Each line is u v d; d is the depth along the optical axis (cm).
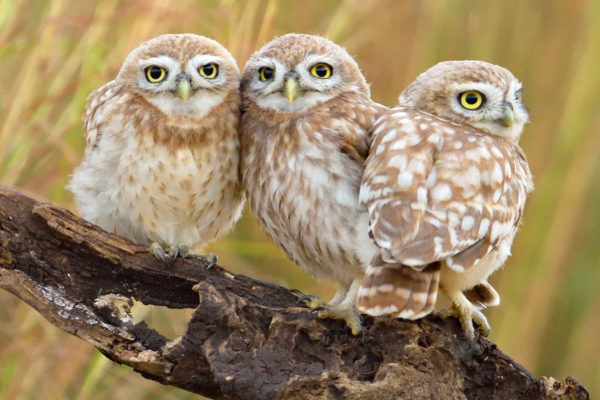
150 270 1043
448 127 1023
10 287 1013
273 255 1355
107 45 1296
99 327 994
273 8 1315
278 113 1095
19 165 1249
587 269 1474
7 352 1252
